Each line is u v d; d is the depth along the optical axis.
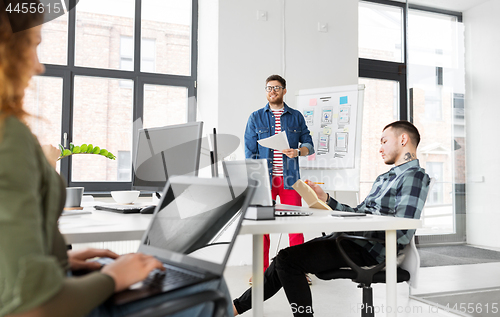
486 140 2.52
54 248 0.74
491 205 2.44
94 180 3.94
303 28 4.25
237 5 4.00
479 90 2.59
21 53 0.62
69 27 3.87
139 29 4.15
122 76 4.05
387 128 1.92
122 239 1.02
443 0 2.93
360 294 2.91
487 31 2.55
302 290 1.62
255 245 1.43
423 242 2.92
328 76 4.33
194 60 4.35
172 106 4.27
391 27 5.04
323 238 1.83
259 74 4.06
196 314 0.77
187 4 4.39
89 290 0.62
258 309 1.43
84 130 3.93
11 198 0.54
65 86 3.84
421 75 3.12
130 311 0.72
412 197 1.65
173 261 0.91
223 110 3.94
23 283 0.53
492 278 2.38
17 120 0.60
